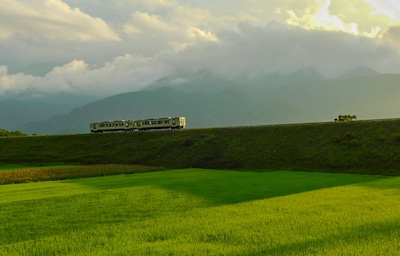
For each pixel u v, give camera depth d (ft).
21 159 319.06
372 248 54.13
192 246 58.49
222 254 53.93
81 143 342.23
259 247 56.70
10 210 101.65
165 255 54.54
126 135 341.62
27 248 61.82
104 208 102.17
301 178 174.60
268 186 145.28
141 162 288.51
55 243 64.13
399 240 58.18
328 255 51.47
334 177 178.70
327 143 251.39
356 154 230.07
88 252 58.08
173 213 93.56
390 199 97.91
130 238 65.31
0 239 72.79
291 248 55.57
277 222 72.84
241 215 81.35
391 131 243.60
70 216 92.63
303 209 86.22
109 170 232.73
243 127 308.60
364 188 120.98
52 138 361.51
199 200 112.88
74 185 168.25
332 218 74.84
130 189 139.54
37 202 114.01
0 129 555.69
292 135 274.36
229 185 149.28
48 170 232.12
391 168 208.03
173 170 235.61
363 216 76.07
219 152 277.64
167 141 310.04
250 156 263.08
